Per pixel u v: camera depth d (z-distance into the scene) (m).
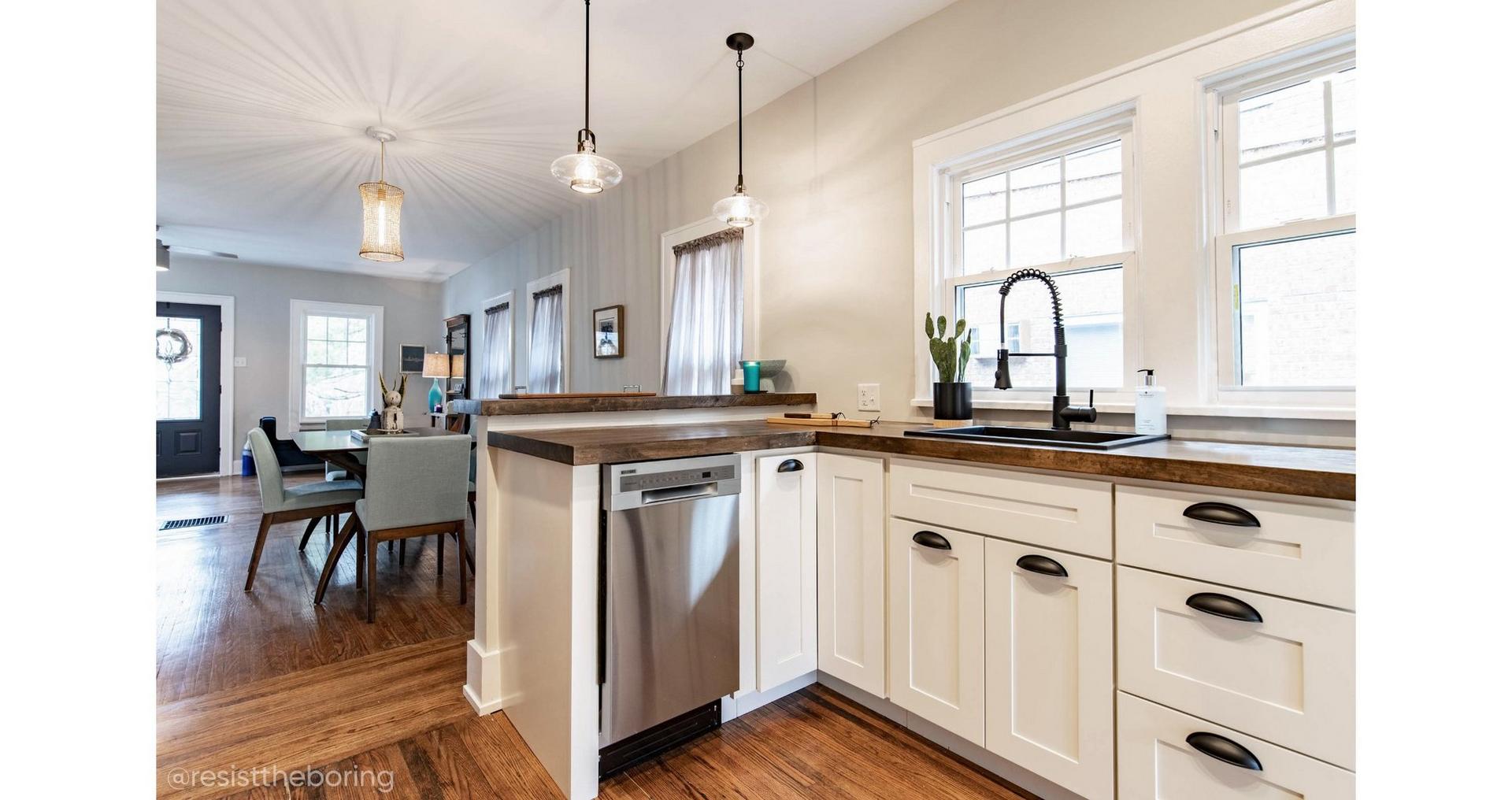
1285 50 1.56
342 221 5.18
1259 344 1.66
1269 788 1.10
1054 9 2.02
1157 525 1.24
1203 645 1.18
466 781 1.59
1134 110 1.85
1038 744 1.42
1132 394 1.87
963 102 2.26
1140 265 1.82
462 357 6.86
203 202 4.65
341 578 3.31
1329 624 1.04
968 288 2.30
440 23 2.44
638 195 4.05
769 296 3.03
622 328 4.18
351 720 1.88
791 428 2.26
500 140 3.54
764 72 2.79
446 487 2.85
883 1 2.30
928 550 1.66
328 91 2.96
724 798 1.53
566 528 1.53
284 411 7.18
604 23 2.44
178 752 1.70
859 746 1.74
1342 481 1.00
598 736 1.55
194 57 2.66
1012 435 1.98
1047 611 1.41
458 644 2.45
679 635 1.67
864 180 2.61
